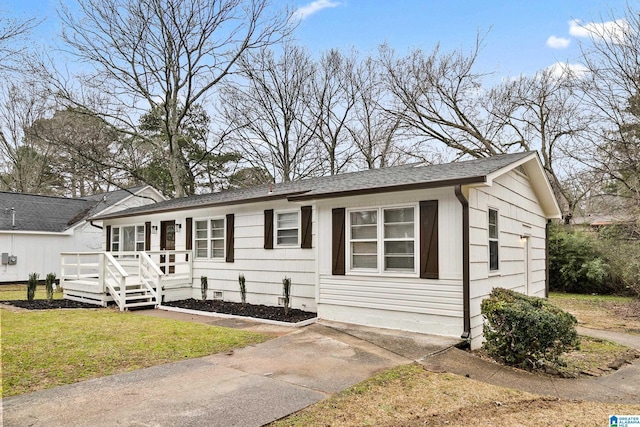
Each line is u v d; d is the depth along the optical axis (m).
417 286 7.14
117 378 4.74
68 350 5.88
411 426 3.58
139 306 10.25
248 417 3.66
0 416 3.64
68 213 21.17
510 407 4.12
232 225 11.10
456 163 9.35
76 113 18.81
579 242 16.61
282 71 24.56
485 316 6.21
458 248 6.71
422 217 7.11
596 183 16.42
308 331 7.30
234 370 5.07
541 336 5.56
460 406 4.06
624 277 14.80
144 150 25.17
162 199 23.31
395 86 23.08
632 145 14.31
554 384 5.09
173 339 6.64
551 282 17.25
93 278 12.89
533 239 11.03
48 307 10.31
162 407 3.87
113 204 21.23
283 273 9.91
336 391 4.35
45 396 4.14
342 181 9.76
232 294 11.02
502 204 8.48
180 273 12.22
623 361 6.46
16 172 25.64
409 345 6.29
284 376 4.84
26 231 18.25
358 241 7.96
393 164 24.03
